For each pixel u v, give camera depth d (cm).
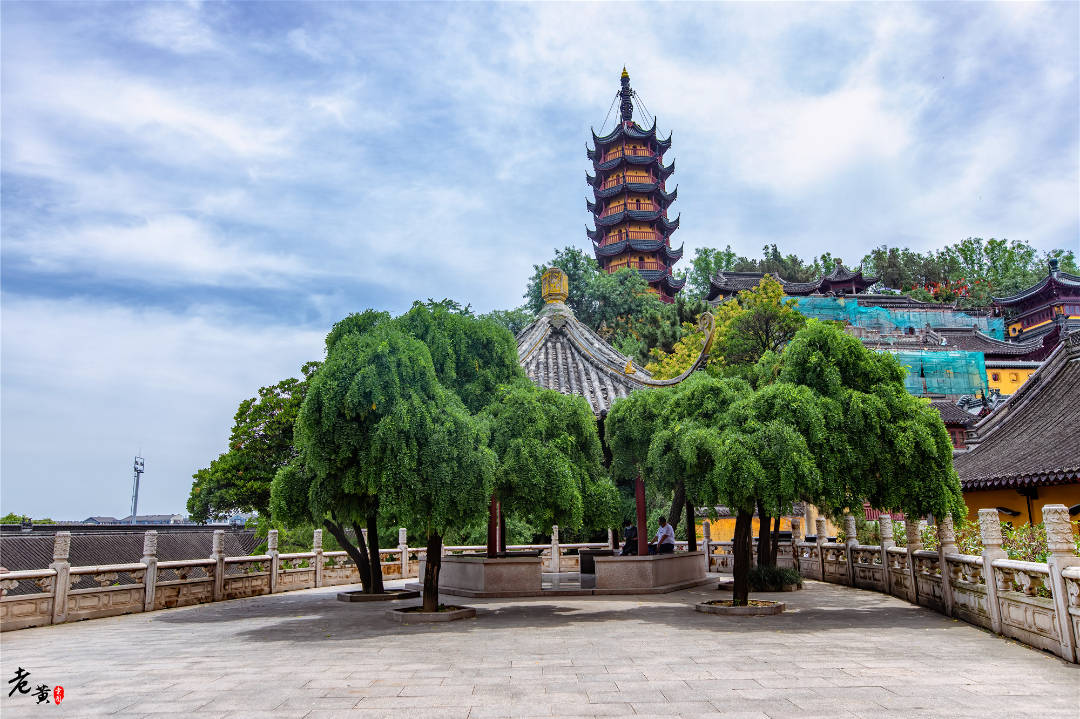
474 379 1497
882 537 1695
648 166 7088
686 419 1358
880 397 1280
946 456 1265
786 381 1348
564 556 2375
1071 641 863
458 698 703
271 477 2820
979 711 639
